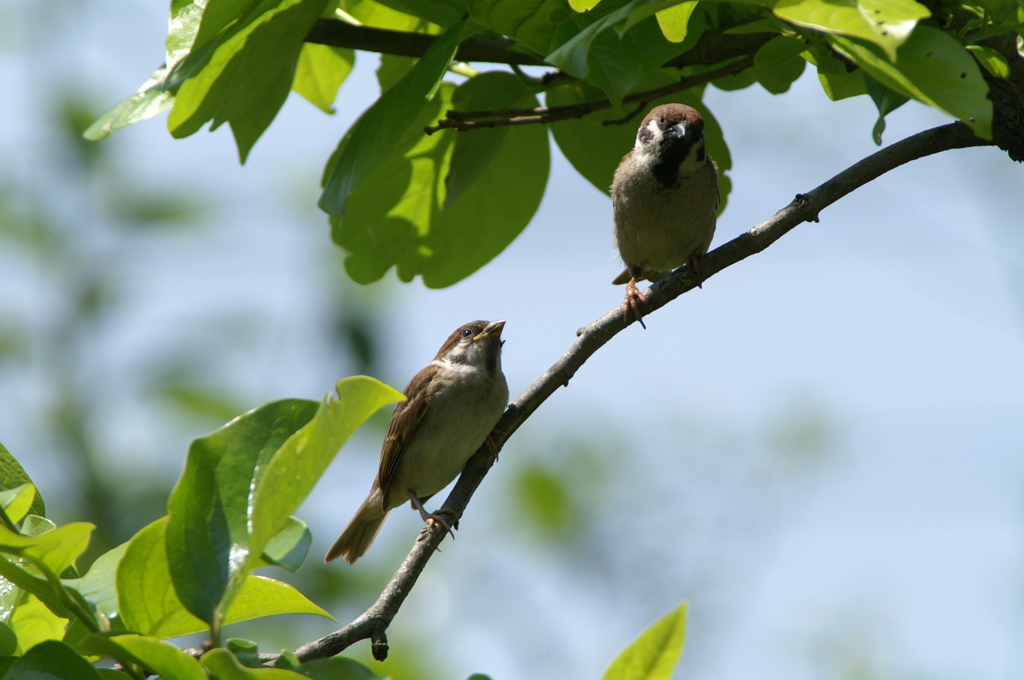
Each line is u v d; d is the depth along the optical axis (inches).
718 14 283.9
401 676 525.0
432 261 358.3
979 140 259.6
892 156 265.9
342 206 240.7
